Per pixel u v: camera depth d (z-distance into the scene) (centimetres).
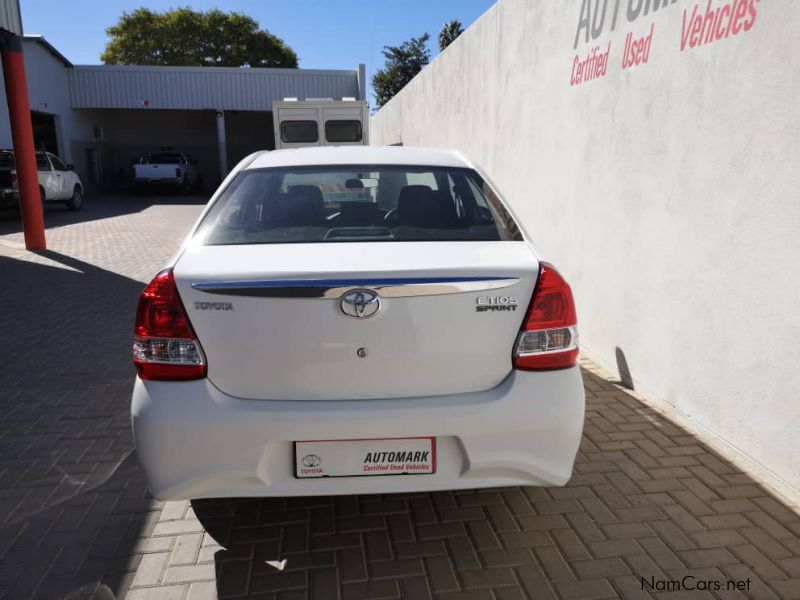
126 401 405
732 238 313
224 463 211
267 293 207
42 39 2170
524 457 220
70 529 263
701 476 298
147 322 215
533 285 220
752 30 295
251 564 239
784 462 285
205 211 276
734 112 308
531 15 573
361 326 210
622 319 419
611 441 335
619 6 414
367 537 257
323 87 2586
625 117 409
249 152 3122
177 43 4338
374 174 301
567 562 239
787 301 280
